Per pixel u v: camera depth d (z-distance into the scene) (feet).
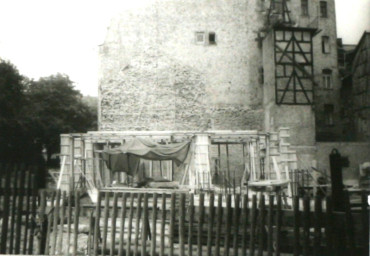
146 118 125.59
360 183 109.81
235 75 130.93
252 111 130.00
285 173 83.41
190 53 129.59
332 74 139.44
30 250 33.42
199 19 131.23
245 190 75.87
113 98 125.90
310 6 139.03
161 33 128.88
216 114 128.47
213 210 30.91
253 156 83.51
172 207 32.14
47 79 184.44
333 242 28.71
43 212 34.17
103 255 33.19
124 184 77.46
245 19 133.49
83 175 78.64
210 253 30.73
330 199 28.89
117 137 81.30
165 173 104.58
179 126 126.11
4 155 128.57
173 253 32.01
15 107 140.87
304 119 118.73
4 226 32.35
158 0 129.70
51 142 160.15
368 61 127.54
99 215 34.01
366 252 27.45
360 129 130.31
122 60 127.54
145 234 32.55
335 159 32.01
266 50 125.29
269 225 30.04
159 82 127.13
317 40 139.03
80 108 188.24
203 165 77.71
